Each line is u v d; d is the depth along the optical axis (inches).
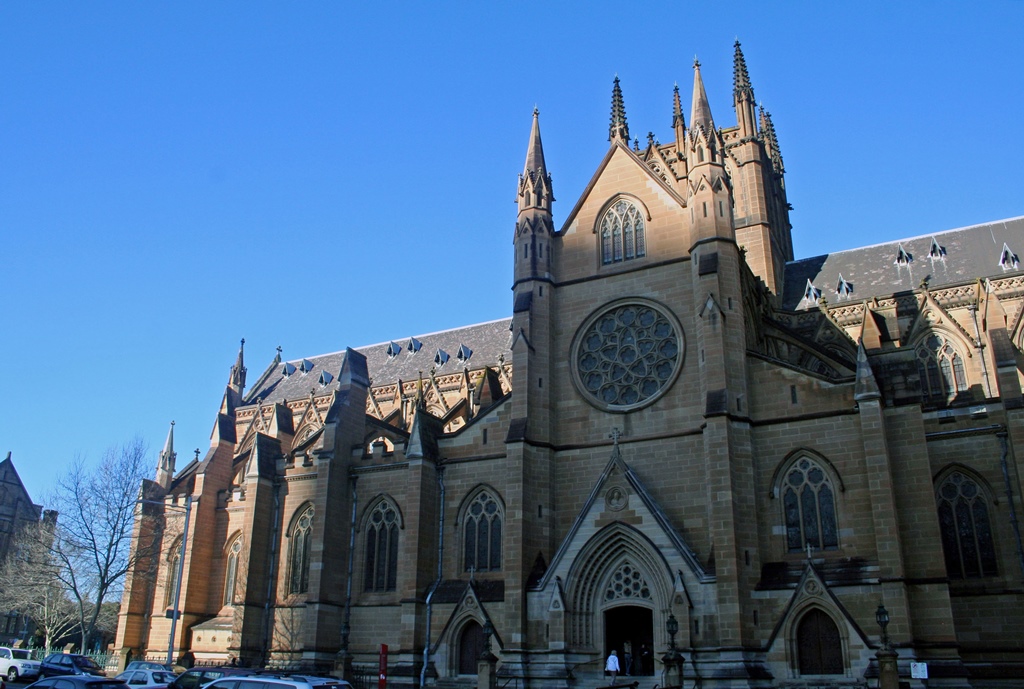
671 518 2094.0
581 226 2498.8
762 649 1867.6
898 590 1780.3
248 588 2652.6
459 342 4306.1
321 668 2425.0
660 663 1952.5
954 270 3046.3
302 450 2849.4
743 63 3654.0
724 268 2206.0
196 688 1674.5
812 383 2053.4
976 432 2087.8
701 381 2145.7
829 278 3326.8
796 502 1996.8
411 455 2448.3
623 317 2359.7
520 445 2234.3
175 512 3169.3
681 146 3678.6
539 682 2022.6
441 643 2236.7
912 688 1695.4
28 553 3796.8
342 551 2593.5
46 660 2613.2
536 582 2126.0
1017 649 1924.2
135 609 3181.6
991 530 2030.0
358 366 2851.9
